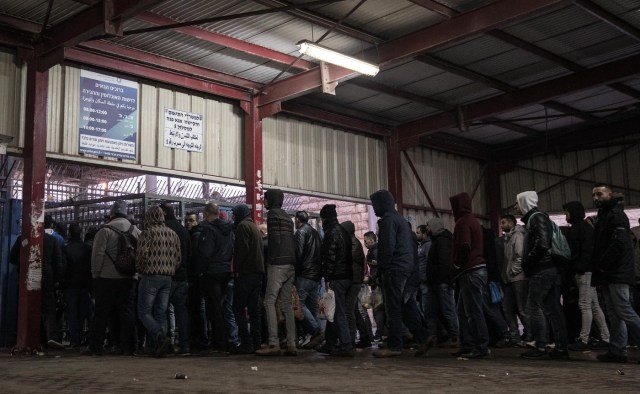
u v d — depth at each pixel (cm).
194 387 446
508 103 1376
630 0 998
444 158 1712
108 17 864
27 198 932
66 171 1554
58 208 1139
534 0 925
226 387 446
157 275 769
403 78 1283
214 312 820
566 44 1166
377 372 567
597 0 995
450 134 1689
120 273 793
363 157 1499
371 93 1344
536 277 708
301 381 489
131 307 823
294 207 1655
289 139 1345
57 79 1020
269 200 789
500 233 1780
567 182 1686
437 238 908
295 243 822
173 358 751
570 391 421
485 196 1811
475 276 719
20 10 925
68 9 924
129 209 1054
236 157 1243
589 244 788
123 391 420
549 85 1321
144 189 1580
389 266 739
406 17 1025
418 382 482
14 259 939
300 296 818
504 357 755
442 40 1024
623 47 1191
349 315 812
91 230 970
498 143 1792
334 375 538
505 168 1805
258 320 810
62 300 1028
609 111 1573
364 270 823
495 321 902
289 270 779
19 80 965
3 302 1036
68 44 929
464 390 428
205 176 1188
